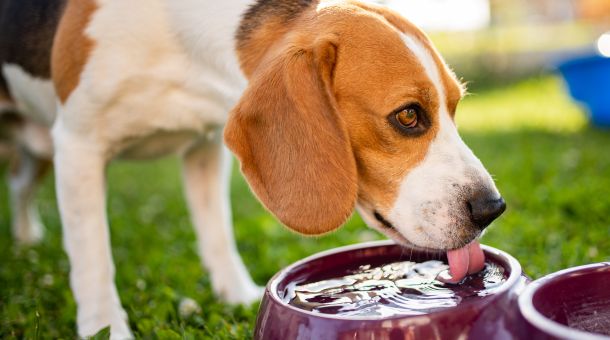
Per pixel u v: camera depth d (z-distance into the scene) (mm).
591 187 1247
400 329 670
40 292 1010
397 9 848
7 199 1729
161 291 980
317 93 776
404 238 801
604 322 688
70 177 888
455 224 777
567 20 5875
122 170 2227
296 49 788
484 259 787
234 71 857
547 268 952
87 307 879
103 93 874
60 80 891
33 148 1082
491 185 786
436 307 719
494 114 2654
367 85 783
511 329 675
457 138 798
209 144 972
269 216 1334
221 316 926
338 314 726
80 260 881
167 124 900
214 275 992
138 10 878
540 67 3811
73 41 882
